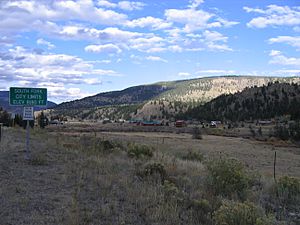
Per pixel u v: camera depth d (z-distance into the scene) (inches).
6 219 292.0
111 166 585.3
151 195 393.1
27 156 594.6
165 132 4530.0
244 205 321.7
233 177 484.4
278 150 2618.1
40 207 331.9
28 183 422.3
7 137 1019.3
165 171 553.0
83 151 783.1
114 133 3624.5
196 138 3467.0
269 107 7593.5
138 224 309.6
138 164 647.8
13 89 599.5
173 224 317.7
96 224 299.9
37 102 610.9
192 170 652.7
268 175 876.6
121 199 382.3
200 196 432.1
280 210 432.5
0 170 485.4
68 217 301.0
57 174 487.8
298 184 523.5
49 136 1264.8
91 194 391.5
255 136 4143.7
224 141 3262.8
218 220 312.0
